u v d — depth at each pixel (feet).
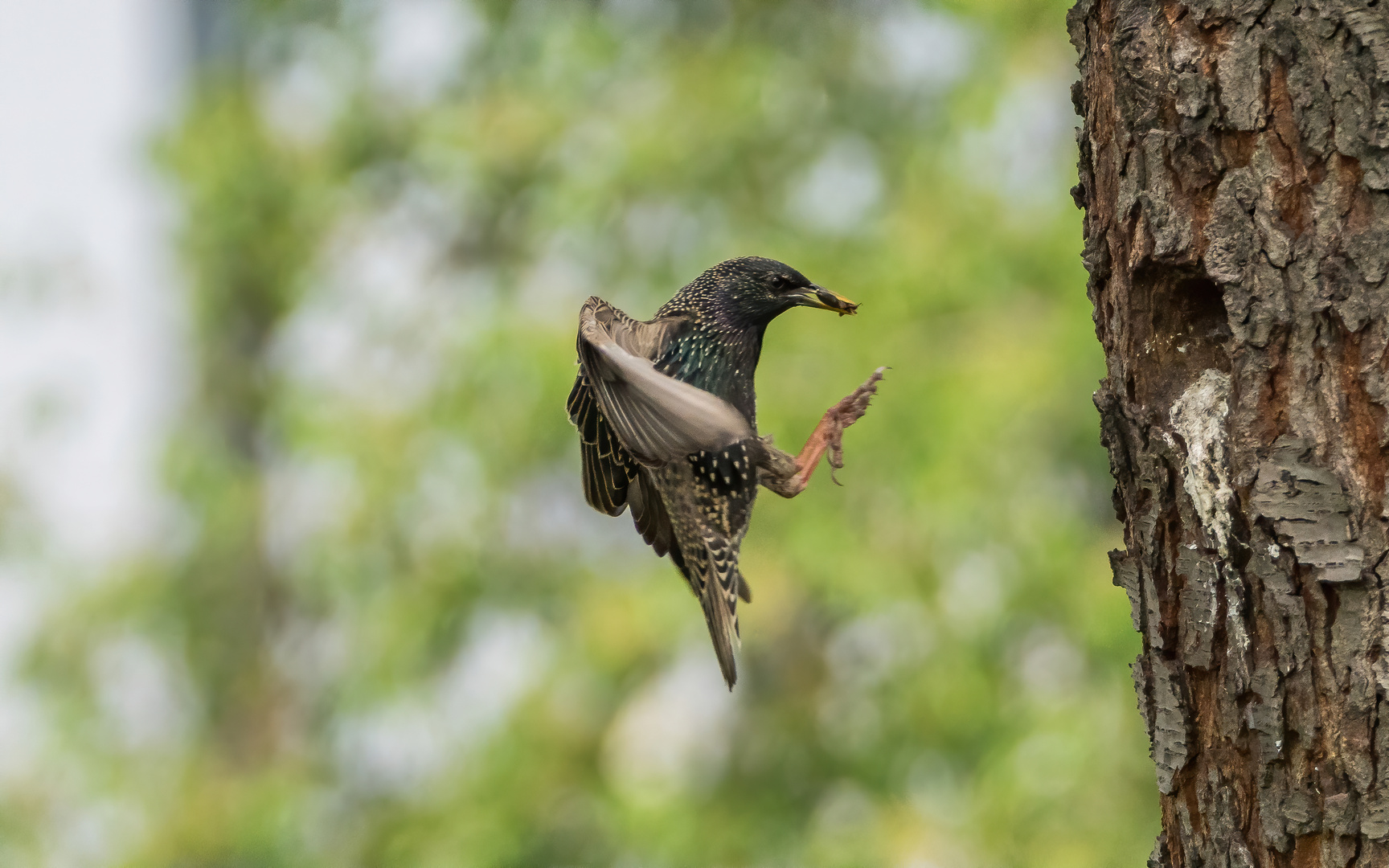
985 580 40.47
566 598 46.37
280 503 55.57
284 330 55.47
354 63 51.80
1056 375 37.88
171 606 55.31
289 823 49.14
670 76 46.52
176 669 56.65
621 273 45.29
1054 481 40.63
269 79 55.16
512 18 48.98
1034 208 41.09
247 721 56.85
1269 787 12.25
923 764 42.39
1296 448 12.15
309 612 55.06
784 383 40.14
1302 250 12.17
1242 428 12.44
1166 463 13.05
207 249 53.78
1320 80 12.12
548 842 46.83
